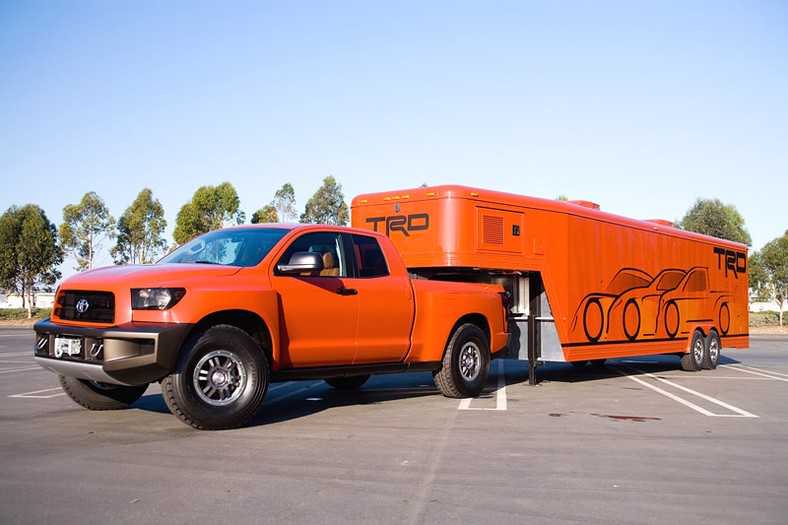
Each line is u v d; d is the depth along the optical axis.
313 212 52.09
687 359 15.23
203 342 6.53
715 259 16.56
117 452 5.78
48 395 9.45
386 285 8.39
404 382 11.77
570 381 12.66
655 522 4.24
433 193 10.16
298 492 4.69
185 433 6.59
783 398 10.54
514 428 7.26
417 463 5.57
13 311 53.88
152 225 51.25
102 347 6.34
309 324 7.48
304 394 9.97
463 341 9.36
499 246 10.41
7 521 4.01
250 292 6.87
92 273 7.03
